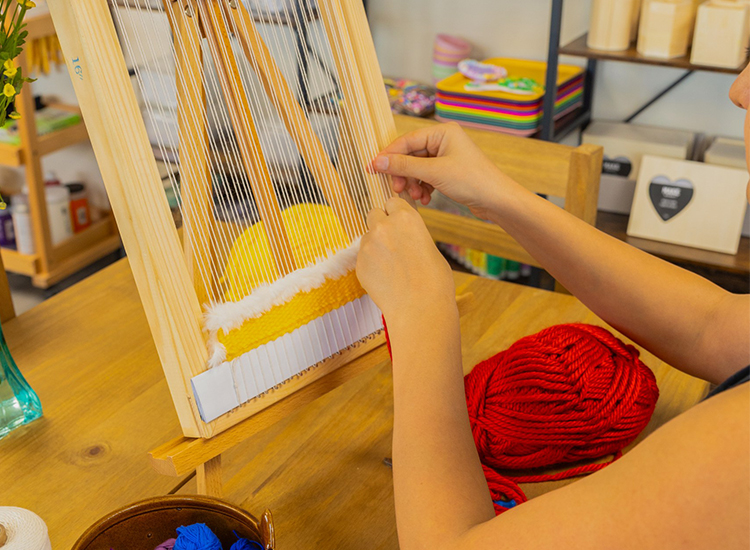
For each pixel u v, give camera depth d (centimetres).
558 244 77
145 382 96
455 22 236
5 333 105
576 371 77
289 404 73
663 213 197
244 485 79
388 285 62
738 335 69
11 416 87
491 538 43
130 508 60
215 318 65
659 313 74
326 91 77
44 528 58
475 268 228
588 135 209
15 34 72
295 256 72
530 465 79
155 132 62
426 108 223
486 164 79
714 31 170
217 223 67
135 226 60
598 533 38
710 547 35
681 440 36
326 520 74
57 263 253
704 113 212
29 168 232
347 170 79
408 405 53
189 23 63
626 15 182
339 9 75
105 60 56
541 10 222
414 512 48
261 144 70
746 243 197
